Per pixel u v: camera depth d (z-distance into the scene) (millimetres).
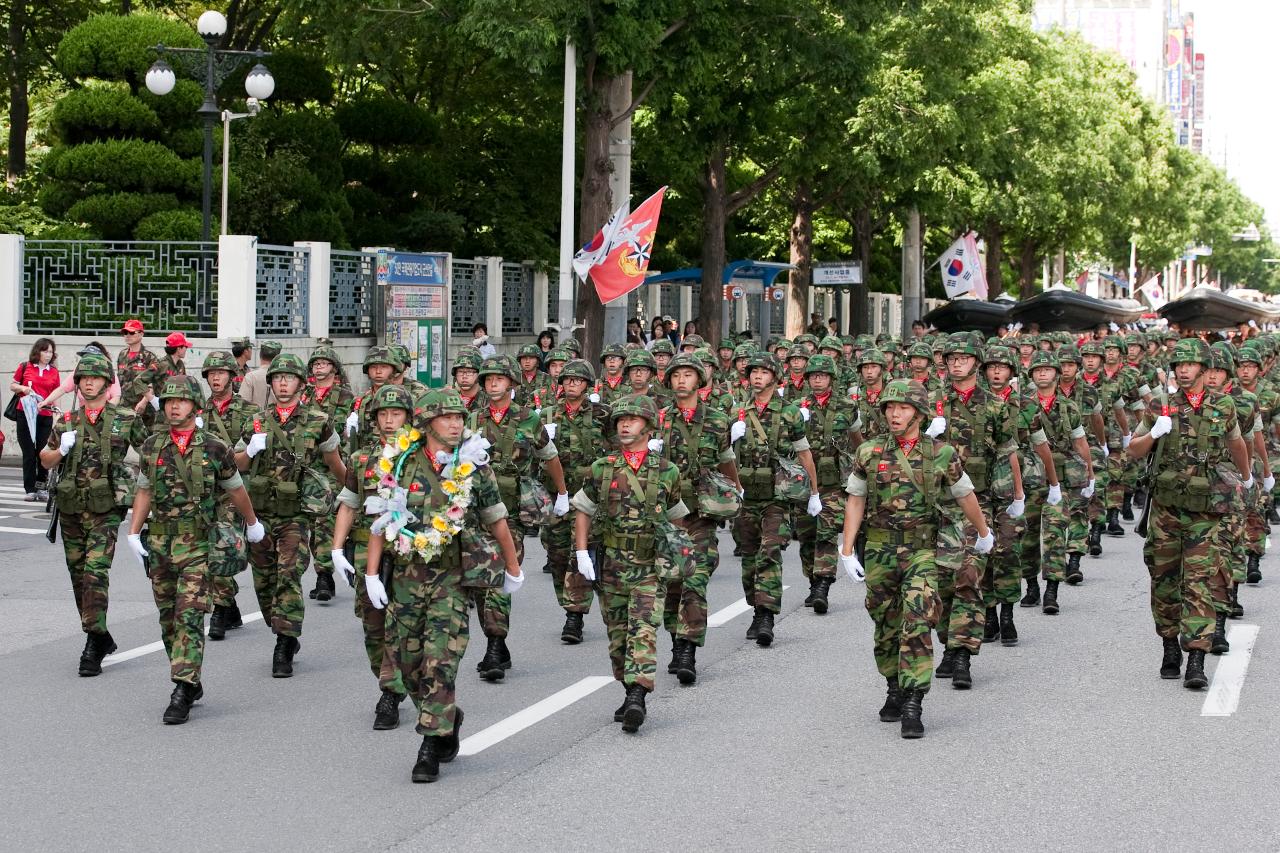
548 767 8781
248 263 25781
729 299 40031
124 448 11312
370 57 31875
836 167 39406
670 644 12641
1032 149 52438
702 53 27766
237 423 11852
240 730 9617
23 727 9680
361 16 28188
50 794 8219
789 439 12602
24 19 37531
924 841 7383
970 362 12203
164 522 10086
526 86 36125
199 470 10039
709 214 36719
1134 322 41375
